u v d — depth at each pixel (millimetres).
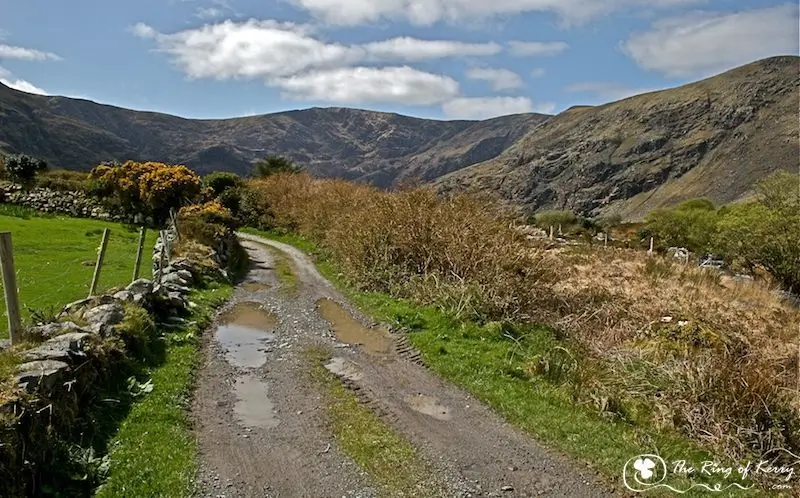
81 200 26000
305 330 12039
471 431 7453
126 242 19172
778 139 153375
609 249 25078
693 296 15750
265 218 32438
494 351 10570
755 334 12914
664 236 40219
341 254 19469
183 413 7371
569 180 177875
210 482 5848
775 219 23484
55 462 5434
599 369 9477
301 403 8102
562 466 6652
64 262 14242
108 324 8195
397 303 14062
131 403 7223
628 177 169125
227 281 16641
